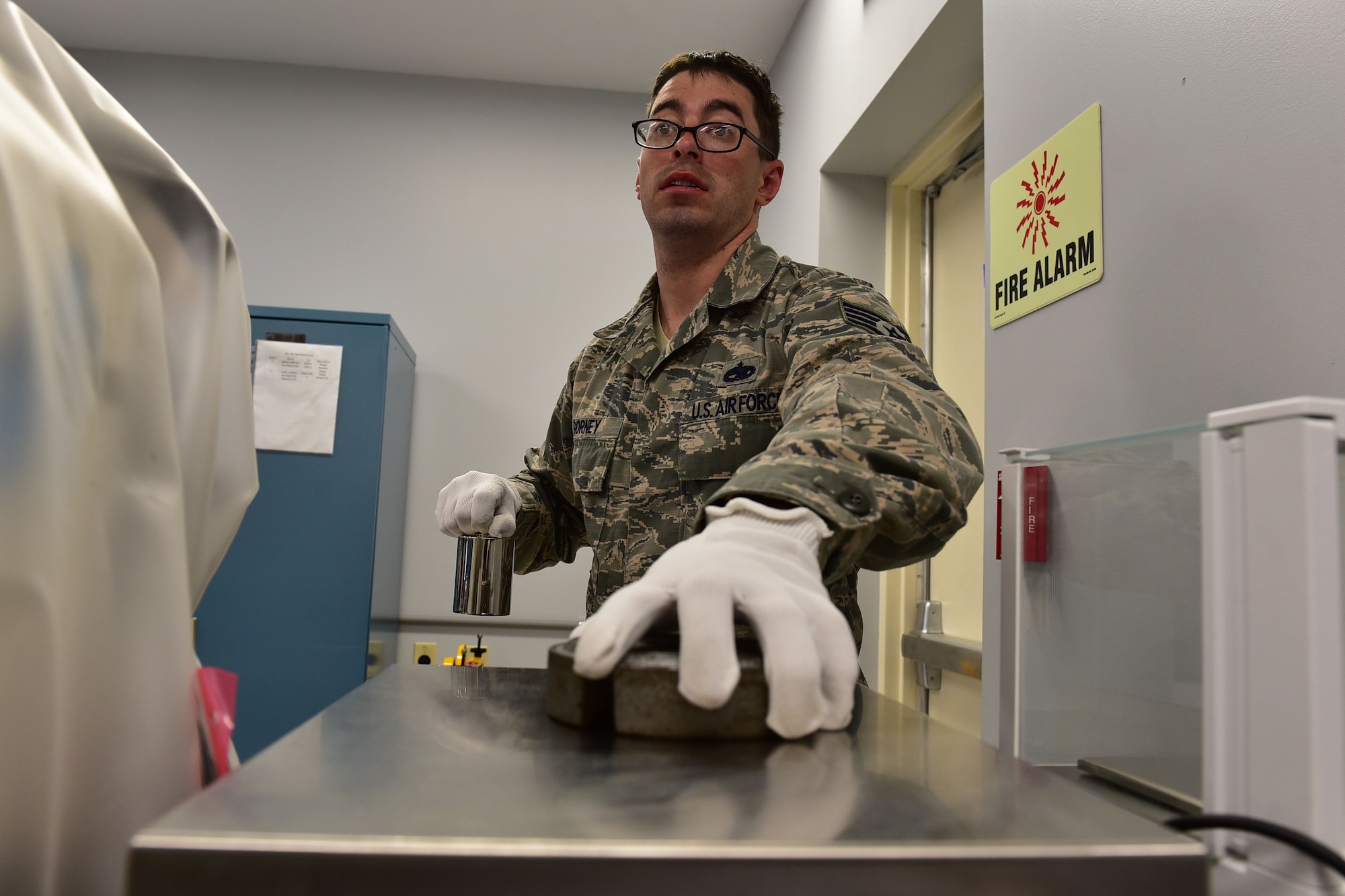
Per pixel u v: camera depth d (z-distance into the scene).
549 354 2.60
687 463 0.97
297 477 2.07
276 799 0.30
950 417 0.63
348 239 2.59
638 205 2.69
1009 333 1.19
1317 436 0.34
